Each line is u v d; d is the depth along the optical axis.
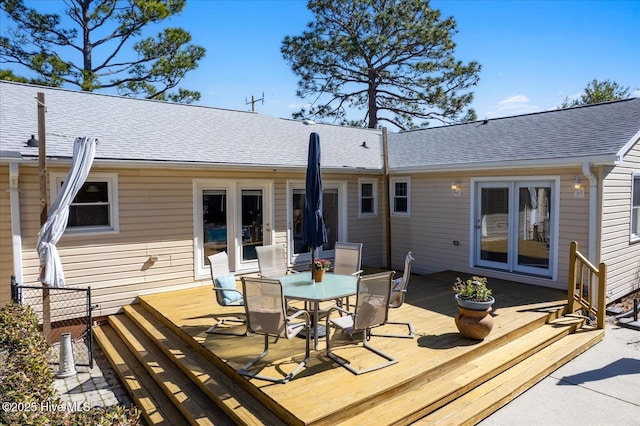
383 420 3.83
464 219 9.58
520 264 8.76
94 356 6.31
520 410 4.46
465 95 21.28
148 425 4.36
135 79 18.64
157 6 17.33
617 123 8.32
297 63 22.25
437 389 4.44
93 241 7.25
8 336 3.89
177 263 8.16
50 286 6.11
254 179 9.13
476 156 9.30
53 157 6.51
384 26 20.56
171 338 5.99
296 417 3.63
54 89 9.41
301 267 9.99
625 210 8.17
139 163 7.29
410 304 7.24
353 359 4.88
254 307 4.71
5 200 6.44
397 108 22.45
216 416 4.12
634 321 7.20
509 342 5.77
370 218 11.30
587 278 7.55
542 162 7.74
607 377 5.21
